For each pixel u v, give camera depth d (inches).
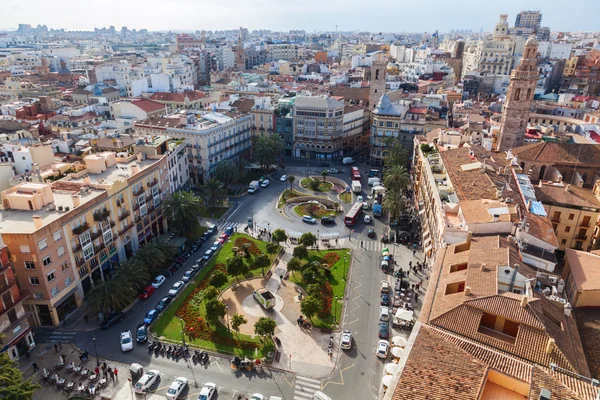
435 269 2650.1
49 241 2977.4
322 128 6919.3
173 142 5305.1
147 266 3597.4
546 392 1438.2
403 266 3880.4
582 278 2586.1
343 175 6328.7
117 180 3695.9
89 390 2501.2
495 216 2913.4
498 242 2628.0
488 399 1531.7
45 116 6968.5
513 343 1977.1
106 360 2778.1
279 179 6190.9
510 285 2358.5
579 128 5802.2
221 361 2765.7
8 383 2108.8
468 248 2775.6
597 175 4311.0
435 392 1518.2
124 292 3184.1
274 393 2518.5
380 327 3026.6
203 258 3946.9
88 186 3659.0
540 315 2031.3
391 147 6205.7
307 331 3043.8
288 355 2817.4
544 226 3006.9
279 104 7317.9
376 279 3683.6
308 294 3444.9
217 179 5516.7
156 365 2733.8
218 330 3036.4
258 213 5039.4
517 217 2933.1
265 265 3678.6
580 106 7317.9
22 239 2839.6
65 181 3769.7
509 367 1643.7
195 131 5629.9
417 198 5147.6
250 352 2834.6
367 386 2576.3
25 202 3225.9
